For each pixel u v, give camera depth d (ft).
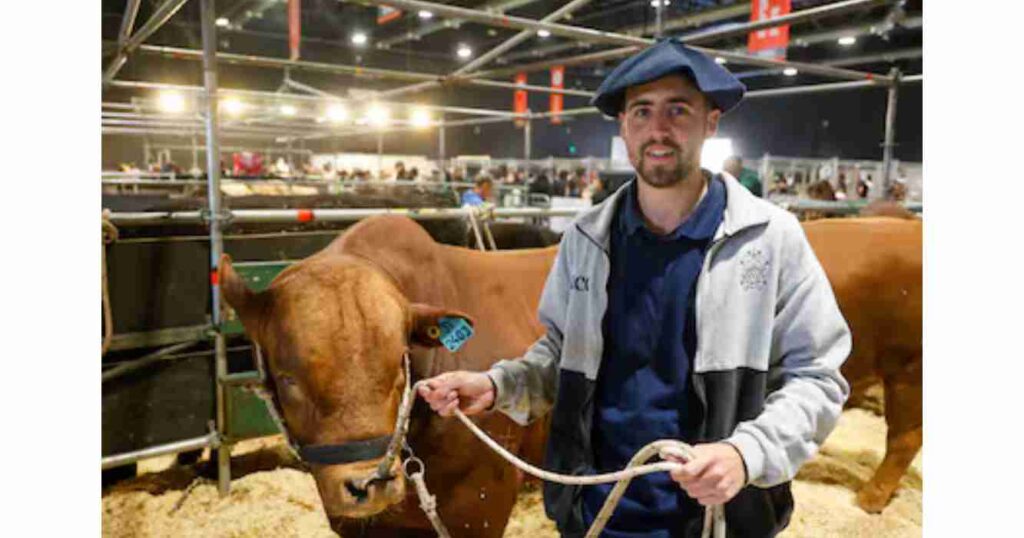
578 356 5.12
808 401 4.41
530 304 8.98
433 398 5.15
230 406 11.93
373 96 25.36
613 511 5.00
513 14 20.92
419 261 8.21
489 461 8.03
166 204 15.60
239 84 41.93
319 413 6.06
